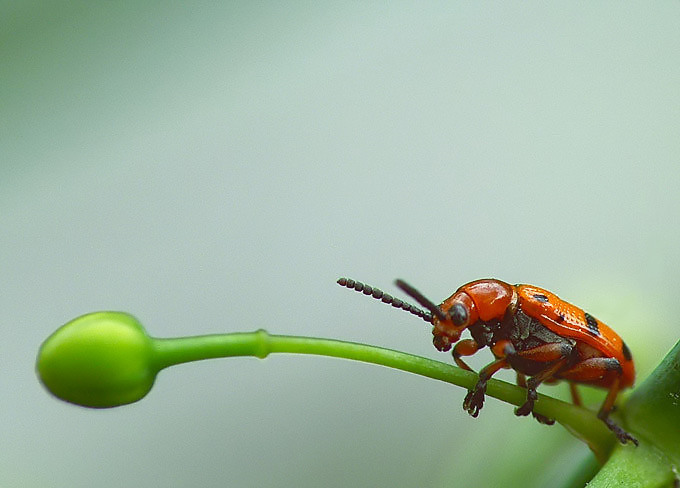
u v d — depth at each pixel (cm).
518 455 7
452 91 9
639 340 7
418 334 8
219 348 6
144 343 6
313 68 9
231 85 8
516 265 8
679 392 6
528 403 6
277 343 6
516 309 7
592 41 9
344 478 8
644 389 6
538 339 7
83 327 6
